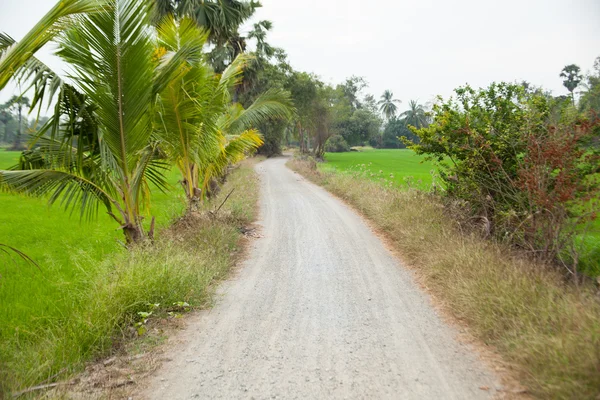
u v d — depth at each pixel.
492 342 3.65
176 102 7.66
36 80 4.84
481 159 7.09
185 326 4.34
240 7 19.47
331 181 18.08
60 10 3.82
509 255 5.49
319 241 8.28
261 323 4.40
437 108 8.05
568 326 3.35
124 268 5.12
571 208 5.46
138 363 3.57
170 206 12.34
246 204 11.84
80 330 3.82
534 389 2.87
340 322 4.38
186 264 5.60
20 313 4.71
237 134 12.98
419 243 6.76
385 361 3.50
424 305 4.77
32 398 2.96
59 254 7.59
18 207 13.88
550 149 5.25
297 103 40.50
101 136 6.11
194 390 3.14
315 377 3.29
